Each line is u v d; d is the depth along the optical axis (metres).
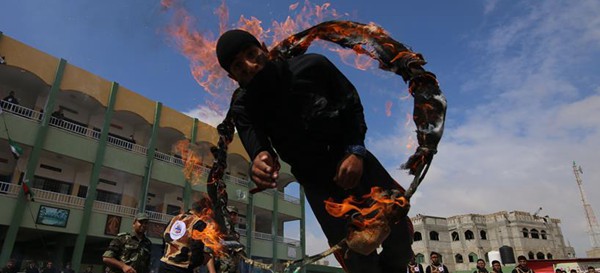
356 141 1.51
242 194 28.05
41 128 19.58
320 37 1.85
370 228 1.23
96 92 22.39
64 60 21.23
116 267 4.69
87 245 23.50
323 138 1.63
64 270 19.03
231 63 1.62
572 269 25.55
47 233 20.23
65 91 21.78
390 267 1.73
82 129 23.53
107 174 23.83
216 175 2.16
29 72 19.98
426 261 56.09
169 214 25.86
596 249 58.03
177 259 3.79
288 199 32.25
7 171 20.61
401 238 1.59
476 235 57.22
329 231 1.76
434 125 1.34
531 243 57.03
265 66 1.59
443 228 59.34
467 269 55.72
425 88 1.41
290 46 1.88
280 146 1.77
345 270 1.80
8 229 17.47
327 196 1.76
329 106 1.59
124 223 21.58
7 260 17.16
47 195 19.33
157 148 26.78
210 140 27.11
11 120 18.66
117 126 25.34
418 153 1.31
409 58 1.48
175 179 24.47
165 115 25.59
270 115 1.68
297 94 1.59
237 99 1.84
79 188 22.86
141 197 22.77
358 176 1.43
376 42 1.64
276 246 29.41
